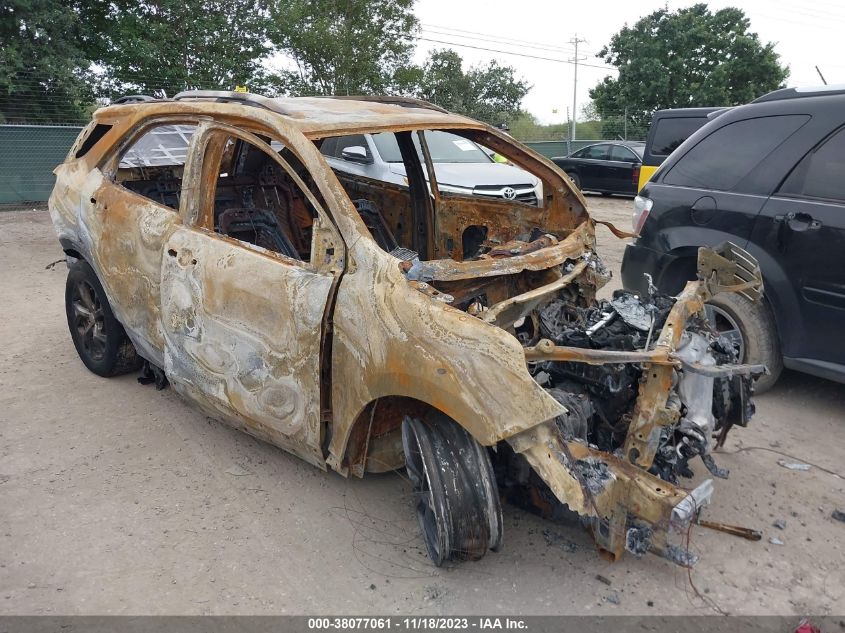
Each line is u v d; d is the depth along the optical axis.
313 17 18.91
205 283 3.70
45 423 4.42
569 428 3.02
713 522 3.49
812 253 4.41
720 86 30.92
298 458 4.05
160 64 18.22
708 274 3.71
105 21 18.31
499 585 3.06
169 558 3.20
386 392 2.98
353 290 3.13
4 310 6.70
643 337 3.45
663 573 3.16
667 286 5.32
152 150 5.29
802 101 4.73
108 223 4.38
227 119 3.92
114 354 4.89
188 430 4.36
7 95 16.31
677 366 2.99
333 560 3.21
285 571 3.13
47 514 3.50
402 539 3.37
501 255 3.80
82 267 4.88
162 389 4.90
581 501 2.62
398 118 3.94
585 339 3.46
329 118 3.73
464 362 2.74
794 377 5.45
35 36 16.23
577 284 3.98
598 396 3.41
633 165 18.61
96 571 3.10
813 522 3.57
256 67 19.39
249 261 3.54
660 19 32.31
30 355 5.55
